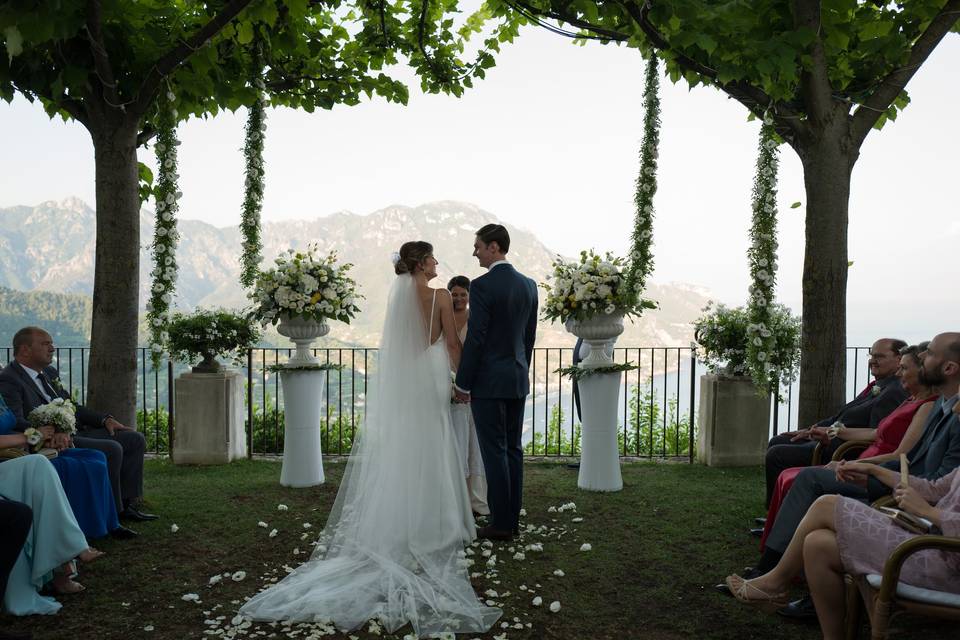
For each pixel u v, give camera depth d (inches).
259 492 217.5
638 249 227.5
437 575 144.3
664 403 299.6
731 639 119.4
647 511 198.2
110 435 184.5
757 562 156.6
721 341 251.3
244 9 178.5
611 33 201.2
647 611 131.0
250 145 254.8
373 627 121.5
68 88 181.0
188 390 259.1
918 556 100.1
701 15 163.5
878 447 149.3
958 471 106.9
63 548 129.8
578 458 274.4
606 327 216.1
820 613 108.5
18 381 161.8
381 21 246.5
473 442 198.7
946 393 120.7
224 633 119.8
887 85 188.1
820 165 188.5
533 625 124.7
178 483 229.0
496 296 168.9
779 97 180.1
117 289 194.1
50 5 136.0
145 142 217.3
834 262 190.5
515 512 176.4
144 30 177.3
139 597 135.7
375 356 166.7
